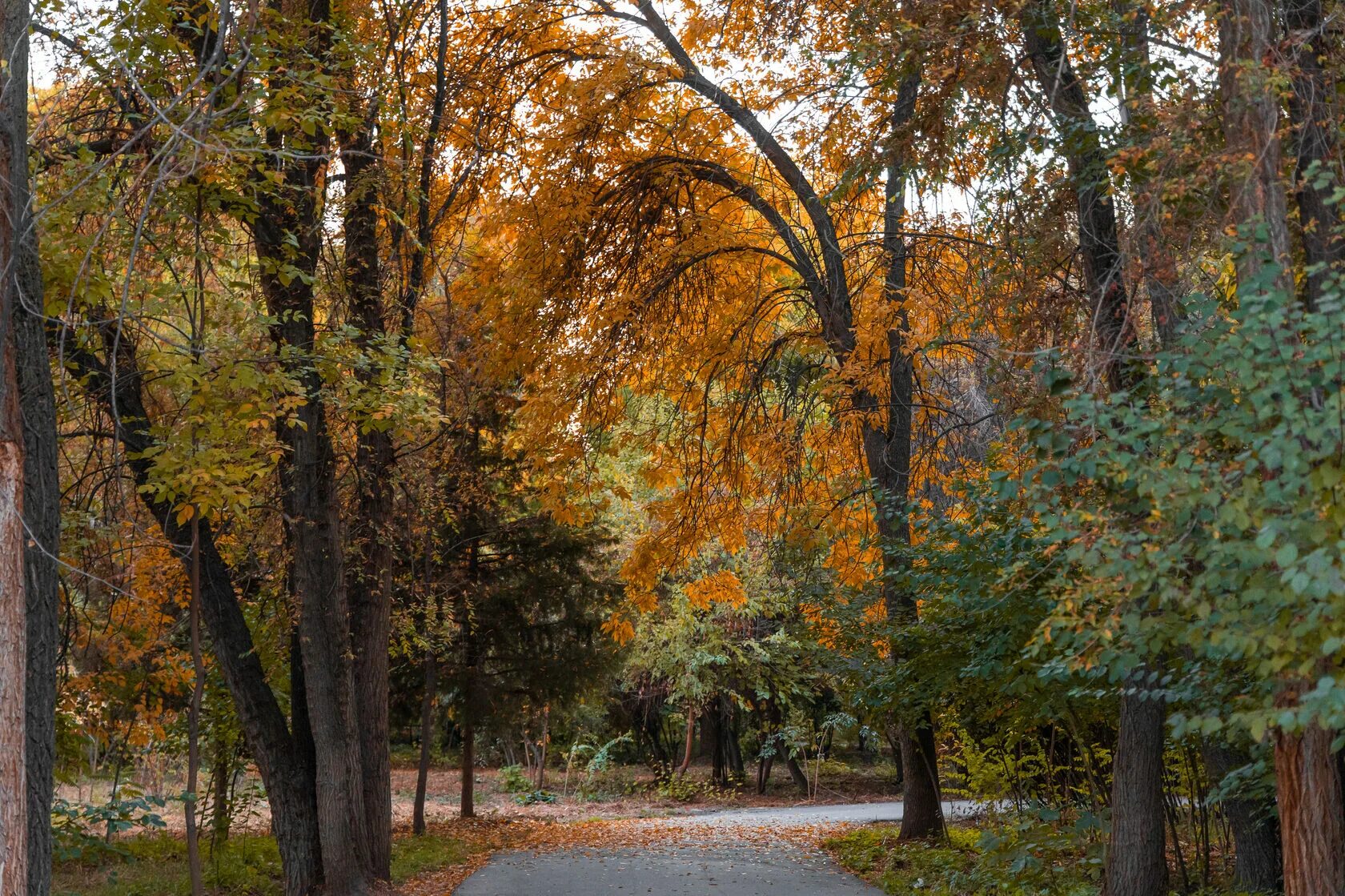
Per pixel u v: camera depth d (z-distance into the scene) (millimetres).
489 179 14125
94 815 10656
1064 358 5660
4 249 6055
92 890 11969
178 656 12375
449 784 32875
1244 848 8352
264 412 9102
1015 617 8281
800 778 33250
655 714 33781
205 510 8773
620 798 30891
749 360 15852
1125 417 4730
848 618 12250
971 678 9930
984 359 12016
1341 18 5910
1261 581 4328
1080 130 7391
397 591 17594
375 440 13234
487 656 20875
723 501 16438
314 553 11680
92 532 10266
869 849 15117
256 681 12047
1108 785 10953
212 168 8320
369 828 12891
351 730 12070
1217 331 4988
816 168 12953
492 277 14852
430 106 13109
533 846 17781
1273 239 5203
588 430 15750
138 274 8695
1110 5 7258
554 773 35062
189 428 8859
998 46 7648
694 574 26109
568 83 13820
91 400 9867
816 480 15992
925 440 14602
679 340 15805
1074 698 9289
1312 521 4117
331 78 9203
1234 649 4578
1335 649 4039
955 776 12812
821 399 15375
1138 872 8438
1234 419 4566
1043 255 7551
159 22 8789
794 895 11891
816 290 14680
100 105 9523
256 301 10539
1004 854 10219
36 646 6809
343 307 11562
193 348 8914
